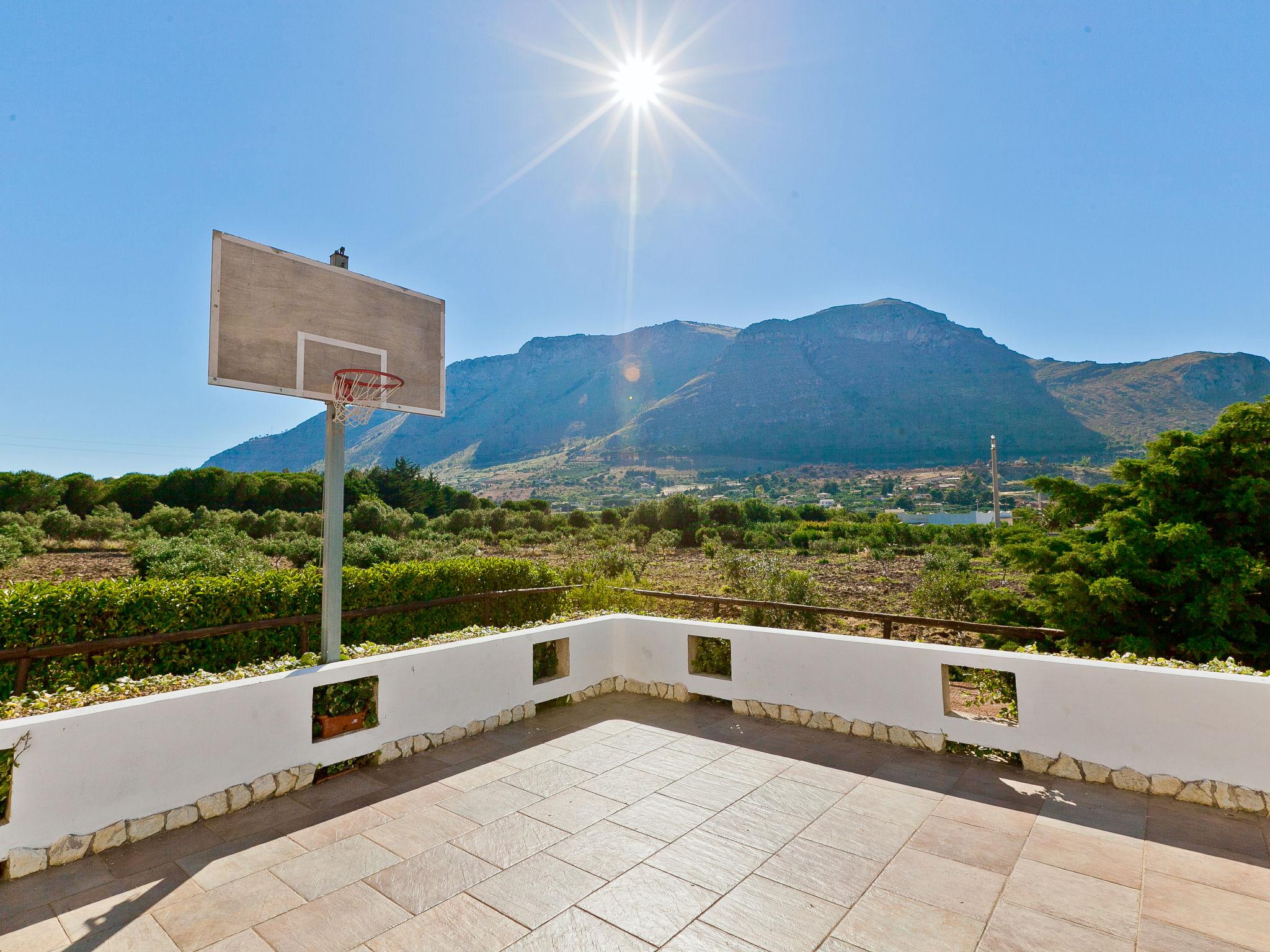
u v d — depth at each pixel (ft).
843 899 7.88
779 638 15.38
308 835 9.65
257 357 13.25
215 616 15.97
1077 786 11.32
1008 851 9.05
